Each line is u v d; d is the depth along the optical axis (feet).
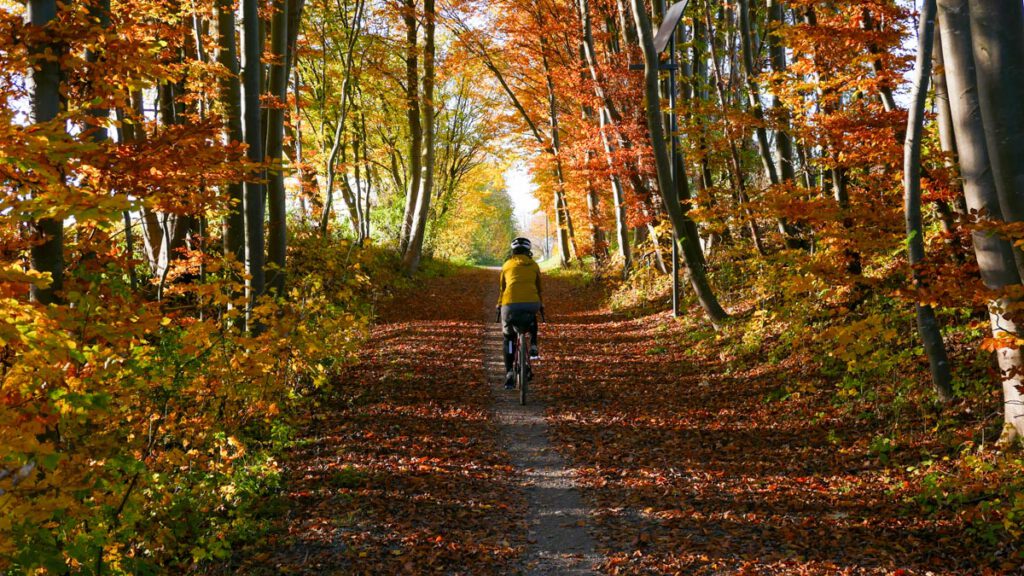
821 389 27.32
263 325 27.50
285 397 24.39
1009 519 14.56
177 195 16.21
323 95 64.95
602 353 42.04
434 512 17.79
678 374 34.76
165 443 15.99
